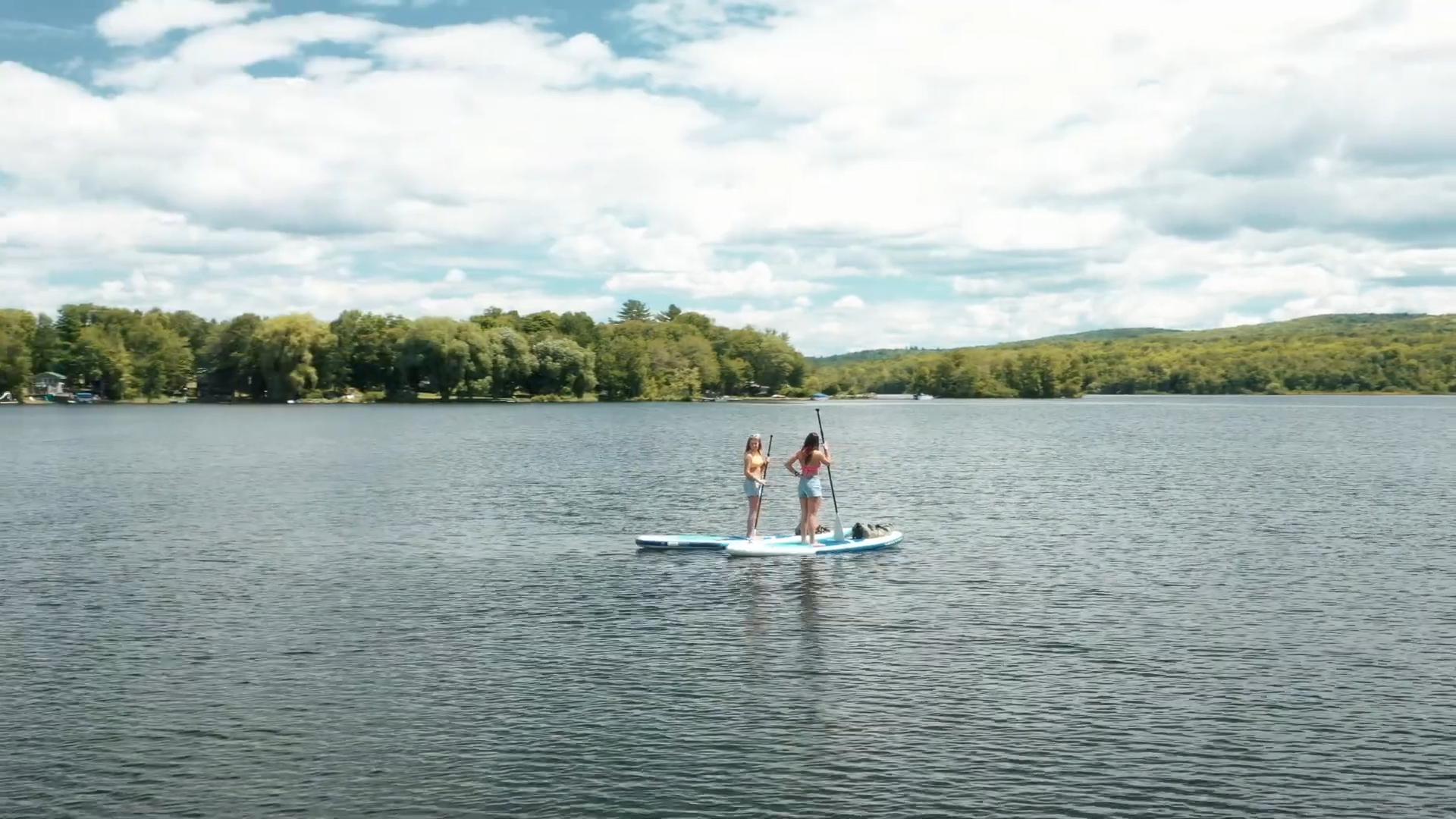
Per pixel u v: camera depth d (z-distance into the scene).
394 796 14.32
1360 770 15.01
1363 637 21.67
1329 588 26.44
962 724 16.75
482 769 15.14
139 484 54.72
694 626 22.75
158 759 15.52
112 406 196.75
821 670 19.50
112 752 15.76
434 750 15.80
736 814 13.84
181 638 21.86
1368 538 34.53
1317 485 52.47
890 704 17.67
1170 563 29.91
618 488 51.41
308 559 31.02
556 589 26.47
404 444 89.81
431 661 20.11
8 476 59.44
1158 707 17.50
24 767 15.28
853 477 57.16
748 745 15.92
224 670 19.58
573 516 40.97
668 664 19.88
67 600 25.47
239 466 66.69
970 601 25.02
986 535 35.47
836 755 15.56
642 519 40.06
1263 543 33.56
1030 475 57.91
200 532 36.53
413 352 198.50
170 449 83.88
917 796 14.30
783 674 19.23
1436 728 16.53
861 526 33.09
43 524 38.84
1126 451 78.62
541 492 49.66
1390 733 16.31
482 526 38.06
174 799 14.28
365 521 39.41
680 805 14.05
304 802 14.16
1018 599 25.23
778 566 29.48
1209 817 13.72
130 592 26.45
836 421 145.00
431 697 18.08
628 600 25.27
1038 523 38.28
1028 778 14.82
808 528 31.92
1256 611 23.94
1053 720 16.94
